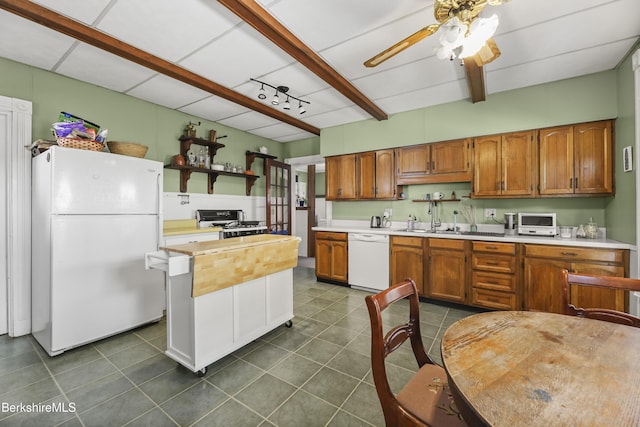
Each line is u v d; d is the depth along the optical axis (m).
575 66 2.60
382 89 3.12
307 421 1.50
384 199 4.00
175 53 2.42
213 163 4.29
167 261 1.87
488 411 0.66
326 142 4.57
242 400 1.66
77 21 2.00
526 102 3.03
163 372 1.94
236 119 4.22
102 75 2.82
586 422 0.61
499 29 2.06
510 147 3.13
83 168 2.25
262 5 1.83
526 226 3.06
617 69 2.60
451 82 2.96
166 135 3.73
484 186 3.27
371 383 1.82
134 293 2.57
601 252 2.44
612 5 1.81
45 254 2.22
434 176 3.60
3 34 2.14
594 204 2.96
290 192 5.63
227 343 2.08
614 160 2.65
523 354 0.91
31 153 2.54
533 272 2.75
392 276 3.60
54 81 2.76
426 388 1.11
